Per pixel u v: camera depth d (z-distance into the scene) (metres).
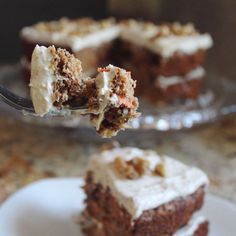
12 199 0.38
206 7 0.69
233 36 0.67
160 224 0.34
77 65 0.23
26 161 0.47
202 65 0.71
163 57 0.60
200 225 0.37
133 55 0.64
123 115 0.24
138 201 0.33
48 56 0.22
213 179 0.45
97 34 0.63
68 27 0.64
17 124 0.55
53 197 0.39
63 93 0.23
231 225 0.38
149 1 0.73
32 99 0.23
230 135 0.55
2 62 0.74
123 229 0.34
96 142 0.51
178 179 0.36
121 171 0.36
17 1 0.74
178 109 0.56
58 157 0.48
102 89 0.23
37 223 0.37
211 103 0.58
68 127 0.47
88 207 0.38
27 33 0.61
